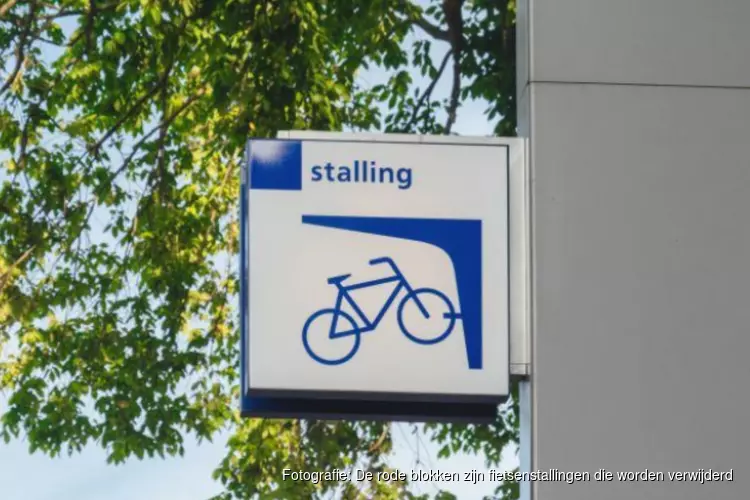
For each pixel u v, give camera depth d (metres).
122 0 18.05
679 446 8.34
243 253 8.93
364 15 17.70
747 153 8.73
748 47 8.87
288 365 8.49
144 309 19.64
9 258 18.83
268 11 17.41
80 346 19.16
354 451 17.17
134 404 19.17
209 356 19.58
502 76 17.86
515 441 18.39
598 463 8.32
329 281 8.60
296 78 17.58
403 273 8.65
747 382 8.42
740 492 8.30
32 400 19.12
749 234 8.61
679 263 8.56
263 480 17.97
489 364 8.56
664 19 8.88
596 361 8.43
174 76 19.88
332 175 8.72
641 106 8.77
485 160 8.80
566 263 8.55
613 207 8.62
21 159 18.80
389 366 8.52
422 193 8.73
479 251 8.69
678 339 8.46
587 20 8.85
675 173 8.68
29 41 18.58
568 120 8.73
